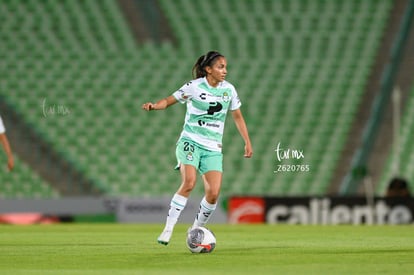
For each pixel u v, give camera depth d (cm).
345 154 8294
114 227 5791
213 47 8700
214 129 3120
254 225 6216
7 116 8062
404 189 6594
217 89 3095
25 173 7775
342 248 3438
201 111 3094
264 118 8394
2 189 7688
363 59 8788
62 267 2598
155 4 8800
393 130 8400
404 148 8325
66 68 8394
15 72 8312
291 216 6531
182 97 3095
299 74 8662
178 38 8694
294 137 8331
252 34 8812
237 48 8738
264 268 2505
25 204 6662
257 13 8925
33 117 8069
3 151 7812
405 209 6556
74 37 8562
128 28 8662
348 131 8412
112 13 8700
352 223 6531
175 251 3225
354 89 8638
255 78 8606
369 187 7931
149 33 8681
